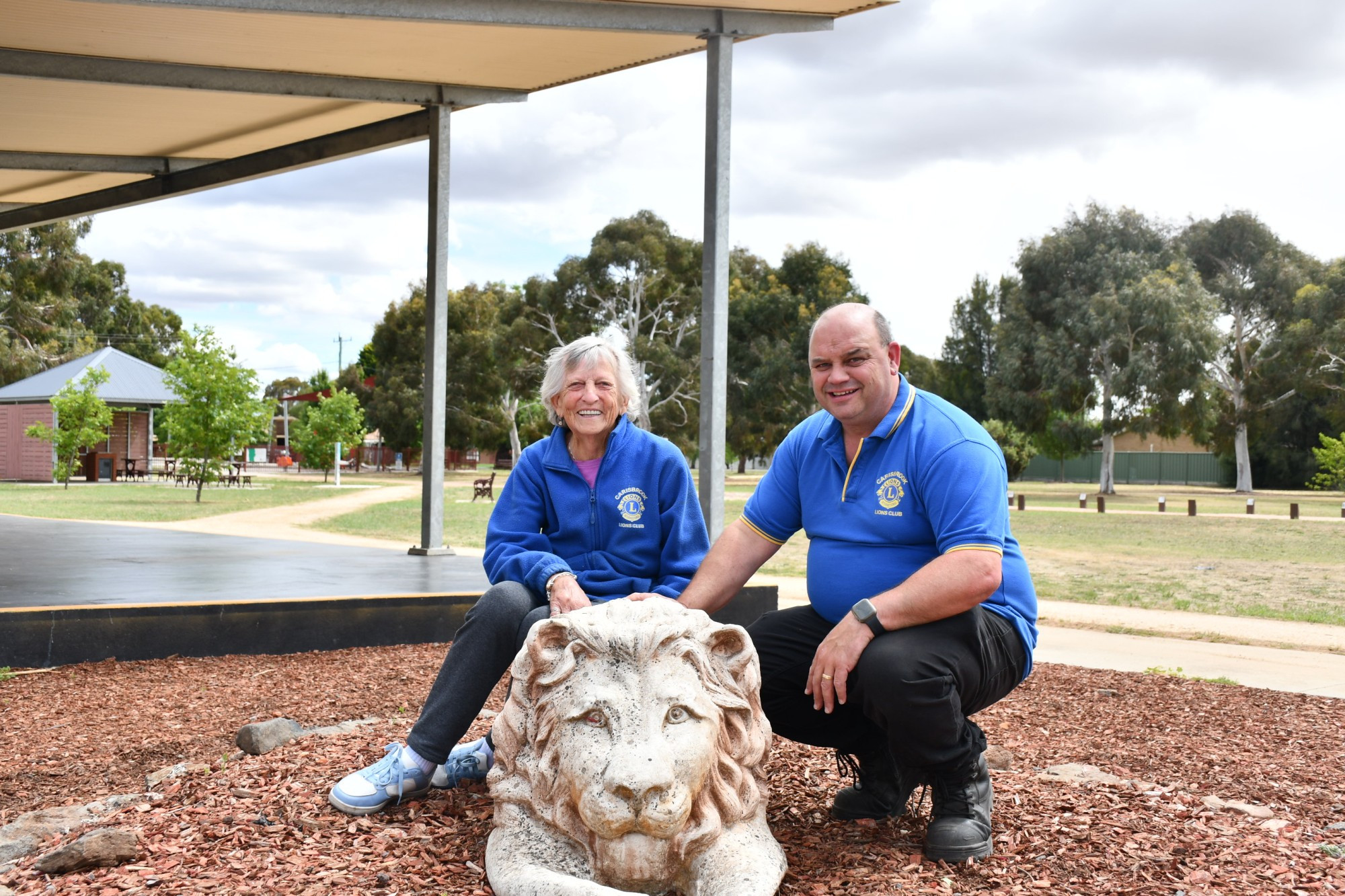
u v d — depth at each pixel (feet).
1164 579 49.73
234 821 9.61
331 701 16.43
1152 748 15.26
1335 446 140.67
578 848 7.77
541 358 160.76
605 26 25.71
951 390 215.92
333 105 34.53
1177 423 148.66
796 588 41.27
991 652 9.25
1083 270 155.84
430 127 34.30
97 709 15.93
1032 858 9.09
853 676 9.17
